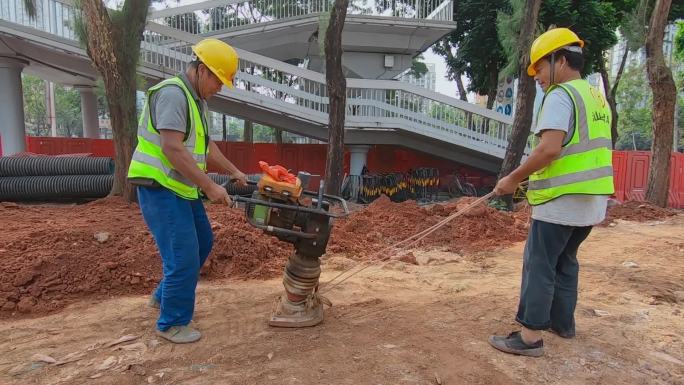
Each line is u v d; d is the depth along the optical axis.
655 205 11.07
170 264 3.24
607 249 6.88
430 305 4.23
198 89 3.34
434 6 17.66
